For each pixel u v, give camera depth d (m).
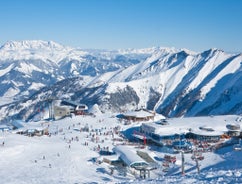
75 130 125.12
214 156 83.38
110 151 91.12
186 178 38.97
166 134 109.94
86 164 81.25
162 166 80.19
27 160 83.88
